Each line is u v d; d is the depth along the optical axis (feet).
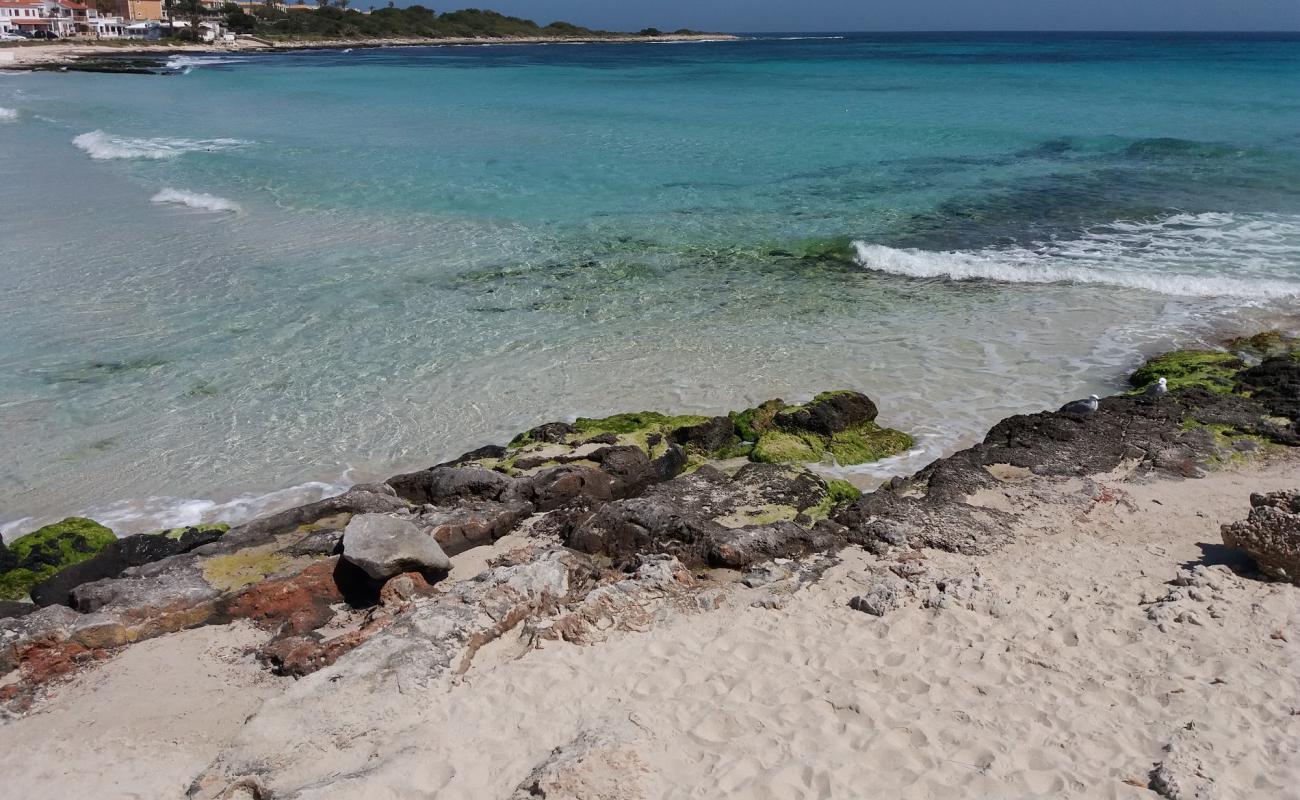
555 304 57.31
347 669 22.41
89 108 160.45
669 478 37.09
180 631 26.35
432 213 79.77
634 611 25.81
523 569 26.99
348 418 42.93
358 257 66.39
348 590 27.89
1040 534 30.01
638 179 94.68
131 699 23.45
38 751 21.66
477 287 60.39
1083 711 20.80
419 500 34.60
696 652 23.90
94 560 30.99
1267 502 28.78
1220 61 264.72
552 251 68.49
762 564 28.48
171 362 48.39
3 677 24.27
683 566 28.25
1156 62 262.47
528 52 442.09
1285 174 88.17
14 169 97.91
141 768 20.88
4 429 41.39
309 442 40.83
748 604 26.32
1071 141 111.14
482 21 638.53
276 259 65.41
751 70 265.54
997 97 163.43
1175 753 19.07
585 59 358.02
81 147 113.70
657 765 19.47
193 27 435.94
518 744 20.38
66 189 87.30
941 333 51.90
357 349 50.34
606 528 30.53
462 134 126.21
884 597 25.77
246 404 44.16
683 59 352.90
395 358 49.26
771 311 55.98
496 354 49.83
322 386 46.06
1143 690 21.43
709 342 51.29
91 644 25.26
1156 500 32.07
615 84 214.07
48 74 247.70
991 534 29.99
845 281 61.41
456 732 20.71
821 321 54.19
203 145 115.55
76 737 22.11
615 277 62.54
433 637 23.70
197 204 81.30
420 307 56.59
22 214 76.84
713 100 170.19
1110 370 46.62
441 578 28.43
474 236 72.38
